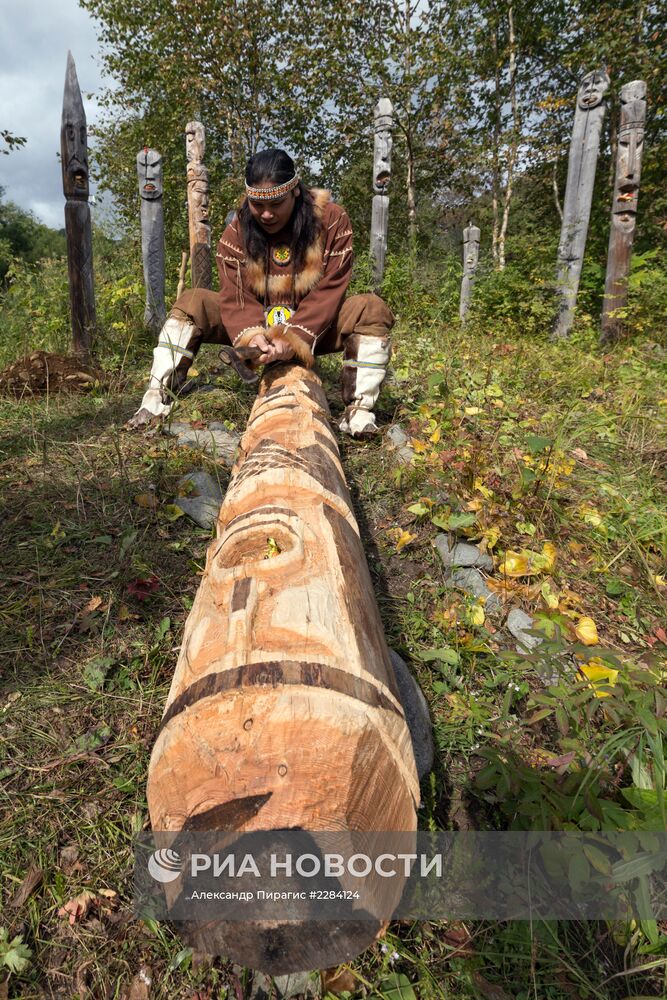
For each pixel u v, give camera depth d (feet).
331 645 3.64
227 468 9.77
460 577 7.34
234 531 4.57
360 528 8.51
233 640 3.56
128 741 5.23
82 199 14.78
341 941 2.92
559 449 9.70
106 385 13.70
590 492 9.32
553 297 22.67
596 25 37.73
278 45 45.24
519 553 7.64
